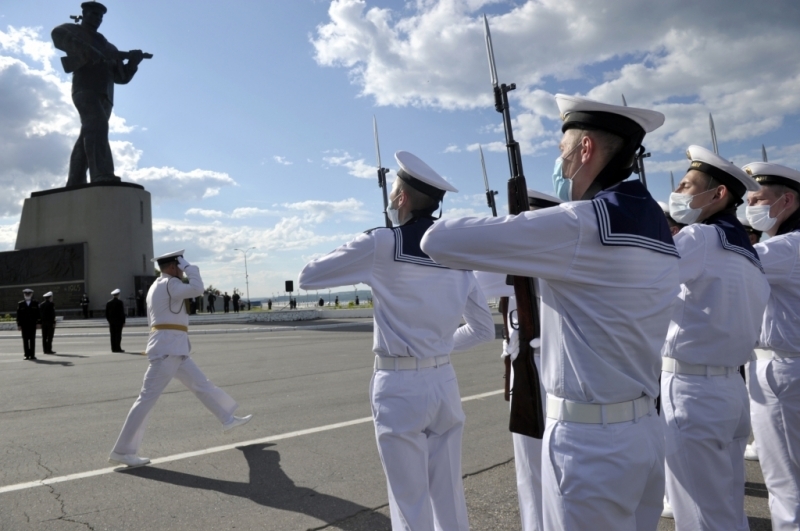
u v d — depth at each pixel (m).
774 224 3.88
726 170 3.01
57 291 43.06
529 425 2.29
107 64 44.12
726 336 2.87
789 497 3.37
